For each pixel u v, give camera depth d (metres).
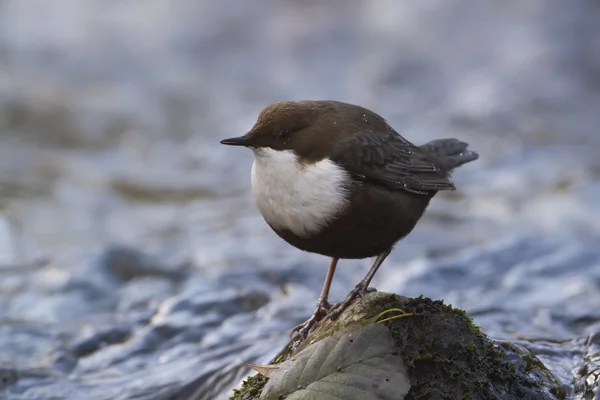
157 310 9.48
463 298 9.73
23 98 20.67
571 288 9.74
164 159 17.59
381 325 5.64
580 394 6.38
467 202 14.55
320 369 5.51
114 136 18.97
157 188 15.84
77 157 17.62
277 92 21.97
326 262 11.63
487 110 19.25
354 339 5.58
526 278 10.21
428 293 9.99
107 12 29.48
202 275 10.91
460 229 13.31
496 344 6.40
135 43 26.58
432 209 14.28
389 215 6.58
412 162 7.05
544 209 13.90
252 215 14.30
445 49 23.97
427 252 12.11
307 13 28.30
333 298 9.97
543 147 16.94
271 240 12.87
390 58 23.34
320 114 6.54
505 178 15.41
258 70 24.00
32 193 15.44
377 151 6.62
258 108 20.62
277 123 6.38
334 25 27.14
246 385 6.21
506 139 17.52
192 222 13.95
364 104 20.34
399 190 6.77
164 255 12.32
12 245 12.76
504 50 23.17
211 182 16.22
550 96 19.81
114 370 8.34
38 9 29.30
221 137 18.77
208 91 22.20
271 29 27.38
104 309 10.05
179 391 7.61
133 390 7.74
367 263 11.54
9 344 8.94
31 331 9.19
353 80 22.41
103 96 21.61
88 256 11.15
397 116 19.23
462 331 5.79
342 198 6.32
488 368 5.84
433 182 7.11
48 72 23.41
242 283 10.56
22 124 19.27
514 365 6.01
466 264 10.72
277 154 6.38
